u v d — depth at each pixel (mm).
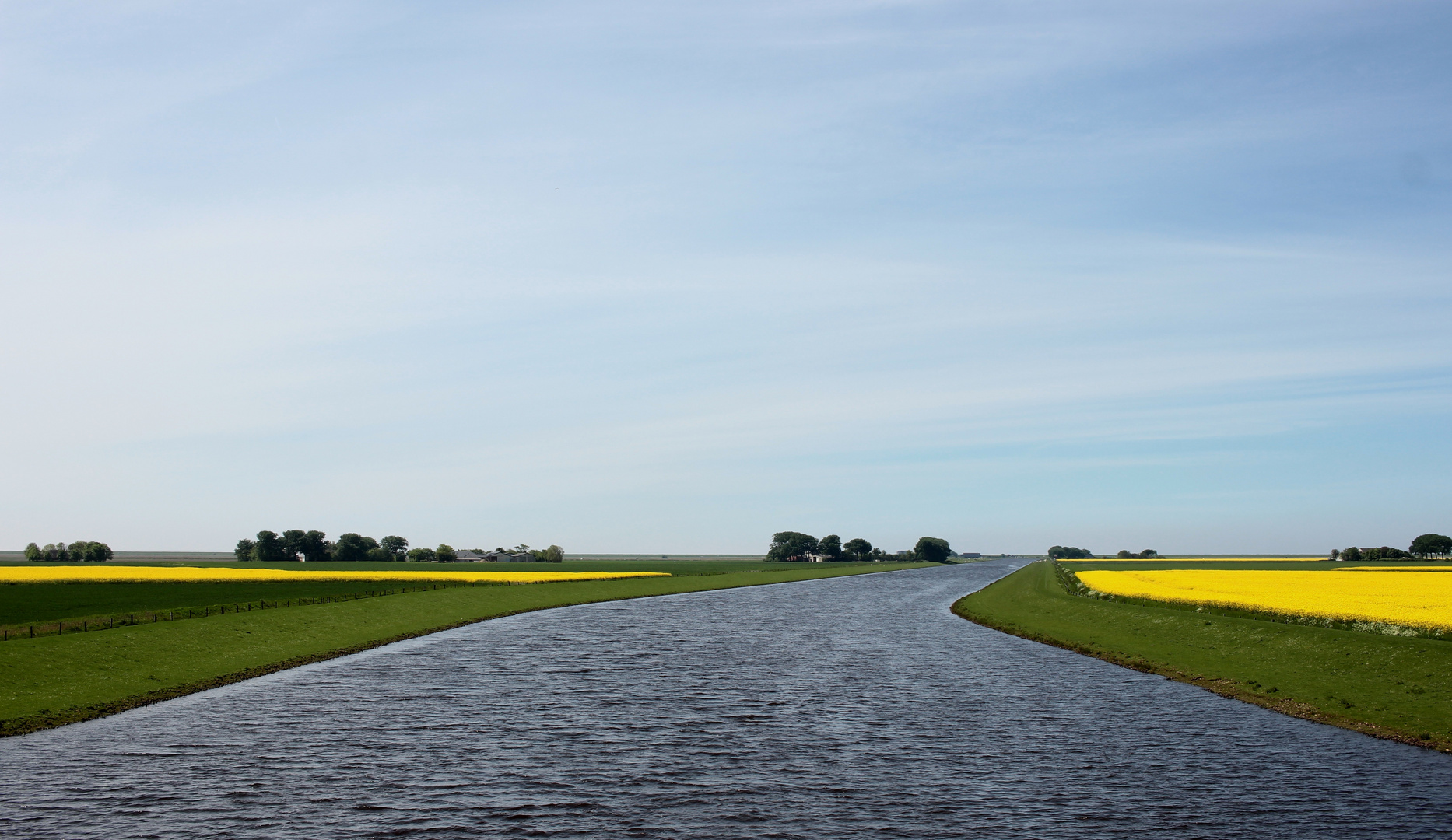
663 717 32438
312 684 39344
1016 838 19906
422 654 49594
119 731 29750
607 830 20391
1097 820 21156
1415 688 32781
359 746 27922
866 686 39219
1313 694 34844
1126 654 48250
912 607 88688
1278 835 20141
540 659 47750
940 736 29625
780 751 27609
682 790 23469
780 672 43188
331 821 20828
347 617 61188
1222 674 40500
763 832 20312
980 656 49469
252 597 72250
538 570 163250
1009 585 123188
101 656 39125
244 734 29422
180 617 52156
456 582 105500
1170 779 24500
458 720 31750
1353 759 26281
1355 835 20078
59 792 22938
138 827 20344
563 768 25547
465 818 21109
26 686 33719
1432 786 23578
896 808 22047
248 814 21328
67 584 87250
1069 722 31672
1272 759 26391
